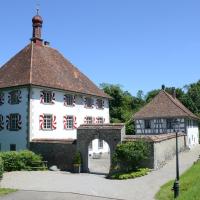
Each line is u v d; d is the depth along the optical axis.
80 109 41.75
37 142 33.91
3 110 36.94
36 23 42.50
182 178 22.36
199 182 18.50
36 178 26.97
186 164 31.19
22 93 35.38
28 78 35.59
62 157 32.41
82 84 43.72
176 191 17.39
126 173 27.34
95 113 44.59
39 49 41.91
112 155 29.64
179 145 41.59
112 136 29.81
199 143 61.16
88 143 31.06
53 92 37.69
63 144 32.44
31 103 34.88
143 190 21.39
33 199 19.70
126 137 29.89
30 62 38.44
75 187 23.12
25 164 31.47
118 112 67.94
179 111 49.59
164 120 50.41
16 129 35.50
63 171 31.39
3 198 19.98
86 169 31.00
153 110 51.59
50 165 32.91
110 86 71.44
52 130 37.25
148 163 28.69
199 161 30.28
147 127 51.69
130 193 20.73
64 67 43.56
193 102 69.88
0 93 37.41
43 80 37.00
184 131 48.84
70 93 40.16
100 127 30.56
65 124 39.16
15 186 23.58
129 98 76.44
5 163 30.17
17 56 41.28
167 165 31.03
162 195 19.30
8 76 38.31
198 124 62.00
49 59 41.97
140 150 27.67
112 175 27.55
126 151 27.52
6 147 36.25
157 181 24.02
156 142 29.47
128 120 62.75
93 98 44.41
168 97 52.19
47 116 36.94
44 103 36.47
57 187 23.17
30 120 34.62
